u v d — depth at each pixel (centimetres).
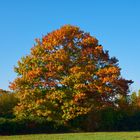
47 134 6081
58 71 6869
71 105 6700
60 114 6831
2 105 7519
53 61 6931
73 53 7056
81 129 7094
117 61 7288
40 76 6938
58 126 6825
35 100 6906
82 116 7100
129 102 8181
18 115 6925
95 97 6888
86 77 6762
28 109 6906
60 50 6944
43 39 7169
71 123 7006
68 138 4984
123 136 5353
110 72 6906
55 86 6881
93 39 7131
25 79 6938
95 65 7006
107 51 7238
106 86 6912
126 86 7050
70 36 7062
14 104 7600
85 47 7119
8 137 5297
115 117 7750
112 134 5900
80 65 6988
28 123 6588
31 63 7088
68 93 6744
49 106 6794
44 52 7056
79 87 6675
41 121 6719
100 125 7438
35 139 4847
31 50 7131
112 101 7119
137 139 4828
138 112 8181
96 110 7125
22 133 6475
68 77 6756
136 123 8081
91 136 5350
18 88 7025
